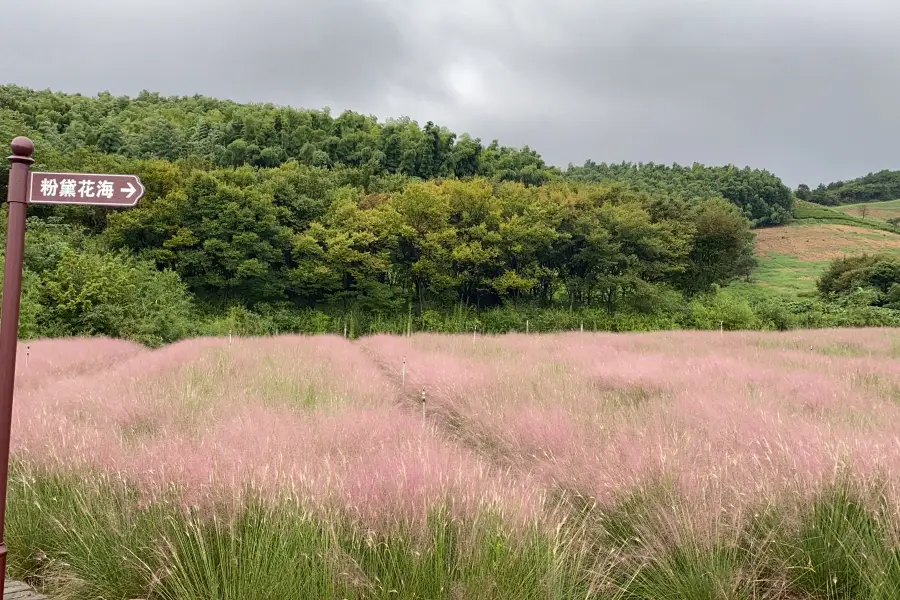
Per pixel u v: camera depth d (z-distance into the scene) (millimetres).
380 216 39750
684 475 4035
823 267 81812
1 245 24234
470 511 3531
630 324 36406
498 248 39375
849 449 4219
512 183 49781
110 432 5871
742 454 4492
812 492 3674
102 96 106625
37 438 5164
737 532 3381
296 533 3338
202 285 38812
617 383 9195
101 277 21781
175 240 36719
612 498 4055
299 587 3031
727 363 11031
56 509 4004
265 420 6238
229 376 10406
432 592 3031
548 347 16703
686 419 6289
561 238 40531
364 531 3404
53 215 36719
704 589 3127
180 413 6988
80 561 3512
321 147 82125
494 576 3045
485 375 10055
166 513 3625
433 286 40969
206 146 74125
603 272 41125
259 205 38062
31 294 20703
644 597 3326
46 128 64438
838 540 3270
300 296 41156
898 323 32656
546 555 3188
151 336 21234
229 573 3139
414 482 3797
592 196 49719
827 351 15852
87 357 14008
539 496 4000
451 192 42656
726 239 49500
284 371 11047
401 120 101000
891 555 3092
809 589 3314
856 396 7805
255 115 91500
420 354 15125
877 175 178000
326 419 6457
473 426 6961
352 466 4395
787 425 5535
